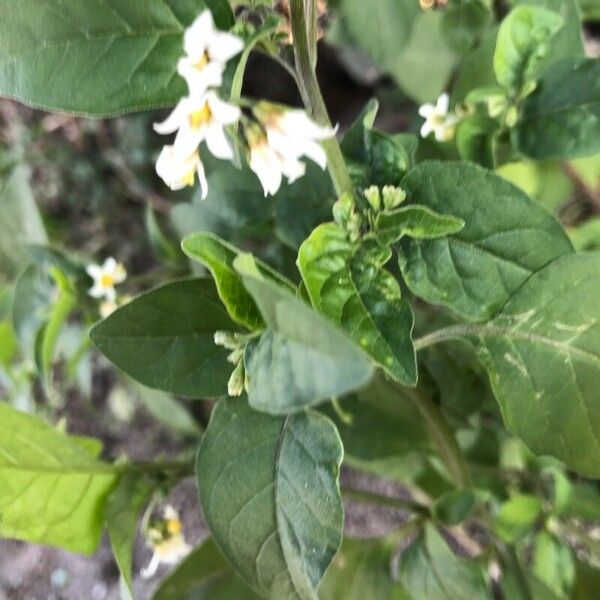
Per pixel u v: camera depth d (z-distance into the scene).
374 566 0.12
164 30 0.08
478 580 0.11
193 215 0.13
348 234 0.08
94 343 0.09
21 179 0.17
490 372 0.10
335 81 0.22
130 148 0.22
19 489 0.10
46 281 0.16
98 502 0.11
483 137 0.11
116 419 0.22
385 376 0.11
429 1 0.12
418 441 0.13
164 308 0.09
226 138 0.08
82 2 0.08
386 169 0.09
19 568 0.20
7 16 0.08
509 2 0.14
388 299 0.08
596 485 0.15
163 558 0.12
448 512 0.11
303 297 0.08
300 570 0.09
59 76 0.08
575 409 0.09
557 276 0.09
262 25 0.08
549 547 0.13
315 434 0.09
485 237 0.09
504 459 0.15
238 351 0.08
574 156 0.11
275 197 0.12
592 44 0.20
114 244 0.23
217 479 0.09
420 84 0.15
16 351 0.19
